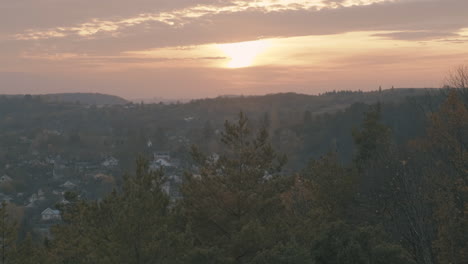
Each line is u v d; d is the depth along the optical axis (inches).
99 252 558.3
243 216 679.1
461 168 795.4
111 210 619.8
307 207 984.9
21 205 4025.6
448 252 657.0
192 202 682.2
